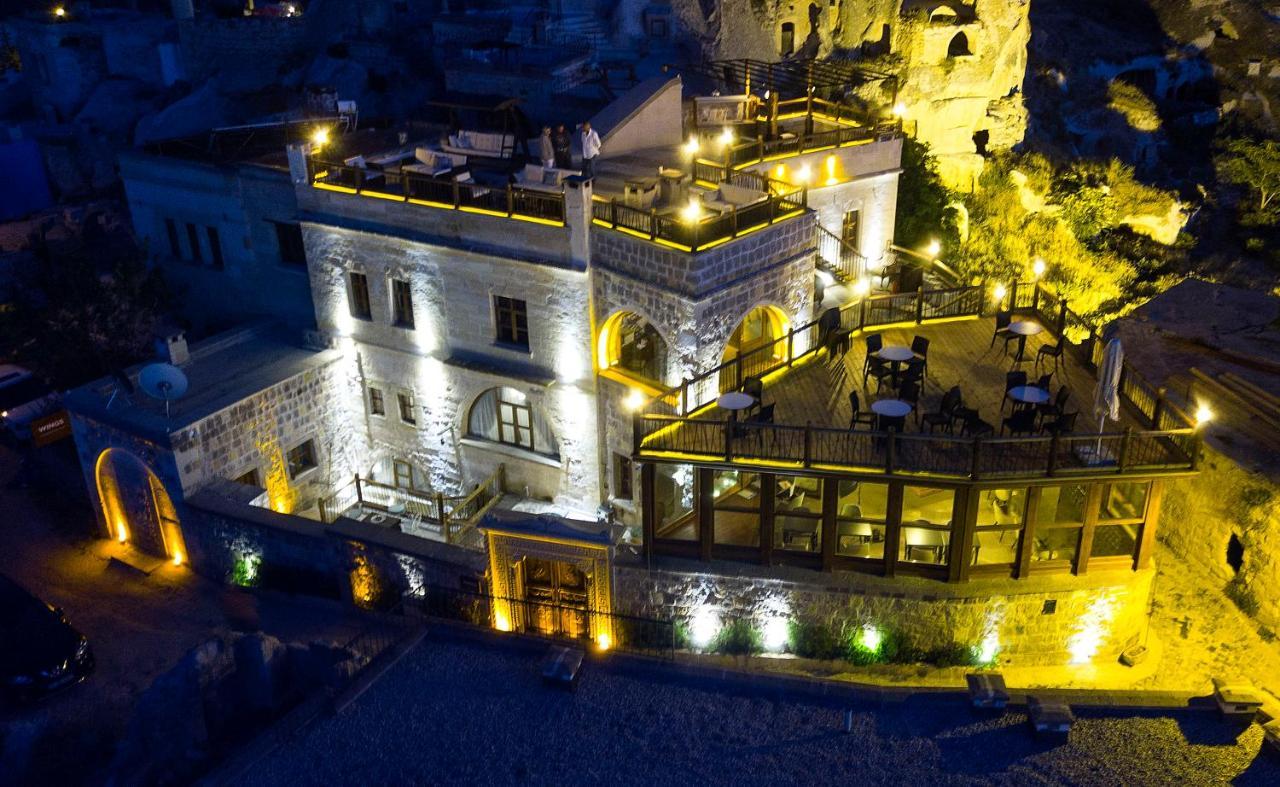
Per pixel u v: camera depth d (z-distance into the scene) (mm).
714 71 49406
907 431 25234
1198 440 23047
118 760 24781
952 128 61344
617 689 21891
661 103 38281
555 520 26219
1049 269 60562
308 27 58969
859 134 37312
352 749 20422
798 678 21828
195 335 41531
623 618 26938
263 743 20656
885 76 46000
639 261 28344
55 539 34625
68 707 27031
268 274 37906
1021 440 23094
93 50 63031
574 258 29703
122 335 38562
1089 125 75312
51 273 39250
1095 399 24031
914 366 26828
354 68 55031
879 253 39031
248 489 32000
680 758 19859
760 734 20453
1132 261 64562
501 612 27594
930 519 28234
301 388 34875
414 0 59531
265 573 31031
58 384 39344
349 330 35812
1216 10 84312
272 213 36719
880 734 20203
